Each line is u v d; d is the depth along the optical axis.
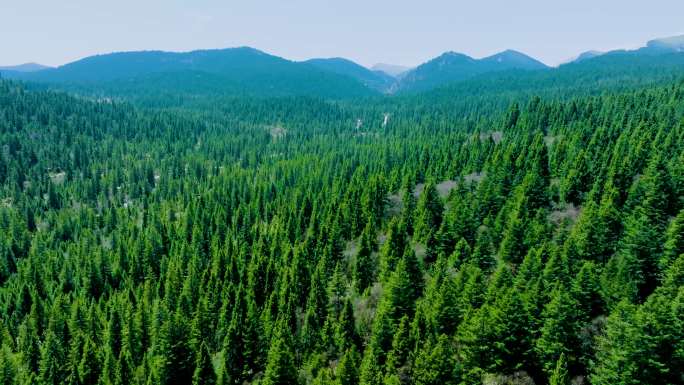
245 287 86.06
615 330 41.72
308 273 83.44
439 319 57.00
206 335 73.69
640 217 64.69
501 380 48.22
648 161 90.69
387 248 79.19
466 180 119.38
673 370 39.53
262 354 66.81
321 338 66.00
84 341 73.19
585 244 65.31
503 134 167.38
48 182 197.62
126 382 62.94
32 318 85.00
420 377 46.78
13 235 140.00
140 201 195.38
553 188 92.56
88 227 154.38
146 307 82.31
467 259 73.69
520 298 50.12
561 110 164.62
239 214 135.38
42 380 67.00
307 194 130.25
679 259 49.59
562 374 41.91
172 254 113.62
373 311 70.19
